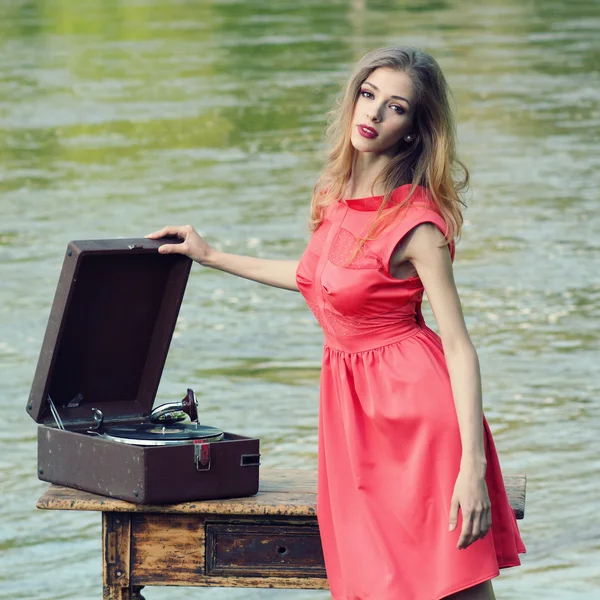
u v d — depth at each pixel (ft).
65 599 20.89
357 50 103.71
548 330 34.88
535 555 22.20
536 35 113.29
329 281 14.99
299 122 71.36
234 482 15.78
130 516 15.80
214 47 108.27
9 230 47.42
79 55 104.99
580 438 27.27
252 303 38.06
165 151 64.18
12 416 29.01
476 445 14.12
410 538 14.69
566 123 69.87
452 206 14.94
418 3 150.41
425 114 15.01
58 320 15.97
